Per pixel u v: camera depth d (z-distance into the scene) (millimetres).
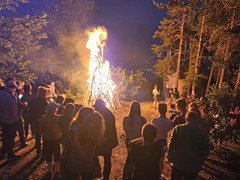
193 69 25297
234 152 9242
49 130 7156
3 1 13344
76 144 4980
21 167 7887
